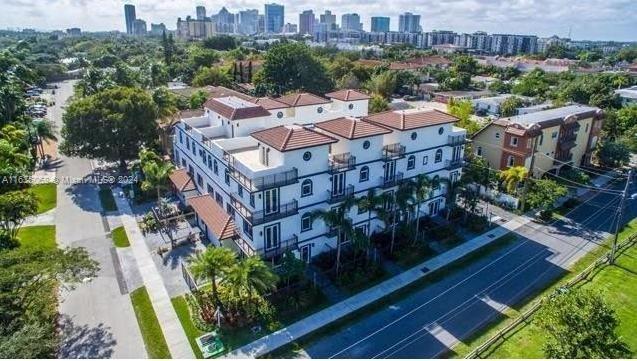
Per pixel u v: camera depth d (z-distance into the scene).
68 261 26.08
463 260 36.22
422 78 133.88
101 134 51.03
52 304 27.98
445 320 28.83
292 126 34.44
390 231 39.56
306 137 32.56
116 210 44.75
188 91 89.44
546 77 121.19
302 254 34.72
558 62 160.12
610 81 104.06
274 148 31.55
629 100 89.44
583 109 62.19
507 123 51.69
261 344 26.31
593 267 34.91
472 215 43.88
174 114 61.97
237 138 39.28
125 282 32.34
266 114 42.56
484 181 46.69
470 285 32.78
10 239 33.91
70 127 51.03
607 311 21.95
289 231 33.25
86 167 58.09
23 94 82.62
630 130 65.31
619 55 192.12
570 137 55.69
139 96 54.34
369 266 33.94
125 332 27.25
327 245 36.03
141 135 54.34
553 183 44.75
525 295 31.66
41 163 59.22
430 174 42.25
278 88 92.25
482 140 54.81
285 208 32.03
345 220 31.97
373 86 102.56
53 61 160.62
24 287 23.98
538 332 27.17
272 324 27.77
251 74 109.81
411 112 40.88
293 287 31.02
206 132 42.34
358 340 26.84
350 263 34.41
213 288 28.27
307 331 27.47
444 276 33.84
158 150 58.12
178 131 49.72
